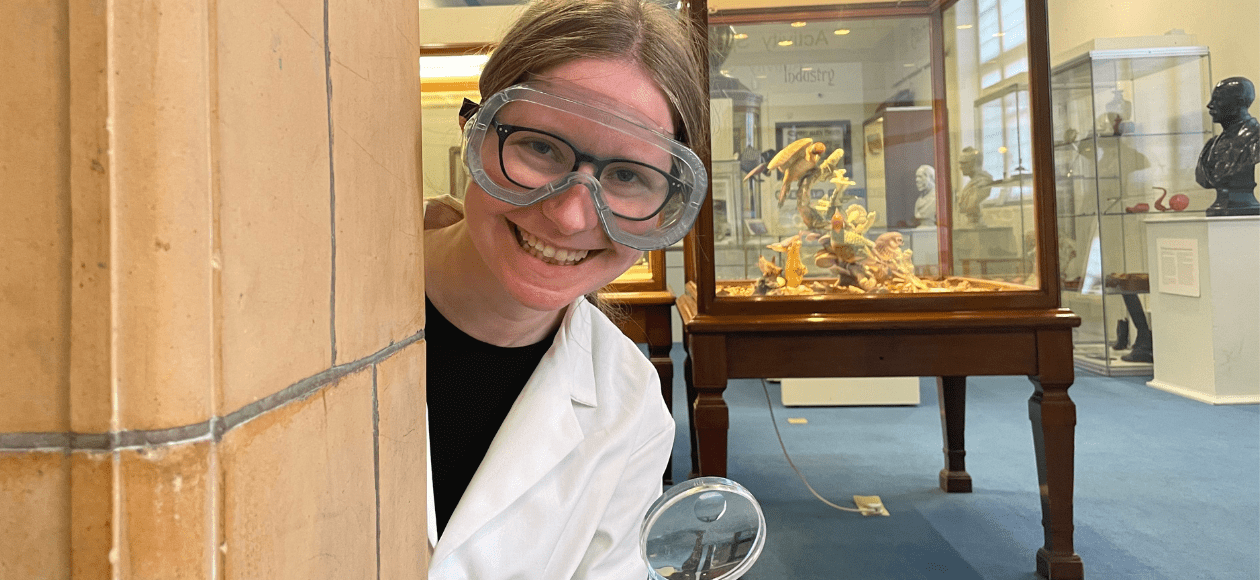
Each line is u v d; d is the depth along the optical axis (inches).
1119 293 230.7
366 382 13.8
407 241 16.8
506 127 24.9
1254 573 92.7
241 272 9.2
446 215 36.8
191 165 8.3
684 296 127.8
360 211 13.6
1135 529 107.8
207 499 8.5
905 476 136.0
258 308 9.6
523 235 26.9
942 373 91.5
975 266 94.0
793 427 172.4
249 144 9.4
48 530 8.2
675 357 274.7
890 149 93.7
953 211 93.4
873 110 93.5
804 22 93.3
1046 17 89.4
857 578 95.0
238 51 9.1
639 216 26.2
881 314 91.7
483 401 33.6
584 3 26.1
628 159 25.5
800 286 93.7
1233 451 145.8
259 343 9.6
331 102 12.2
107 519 8.1
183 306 8.3
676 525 27.8
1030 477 133.6
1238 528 107.3
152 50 8.0
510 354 34.0
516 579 30.2
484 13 123.4
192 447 8.4
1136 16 271.1
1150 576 92.7
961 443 127.8
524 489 29.6
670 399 127.0
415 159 17.6
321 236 11.7
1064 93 255.3
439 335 33.3
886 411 185.8
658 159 25.9
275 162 10.1
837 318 90.7
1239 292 190.2
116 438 8.1
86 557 8.2
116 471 8.1
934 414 181.0
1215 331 190.5
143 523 8.2
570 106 24.4
